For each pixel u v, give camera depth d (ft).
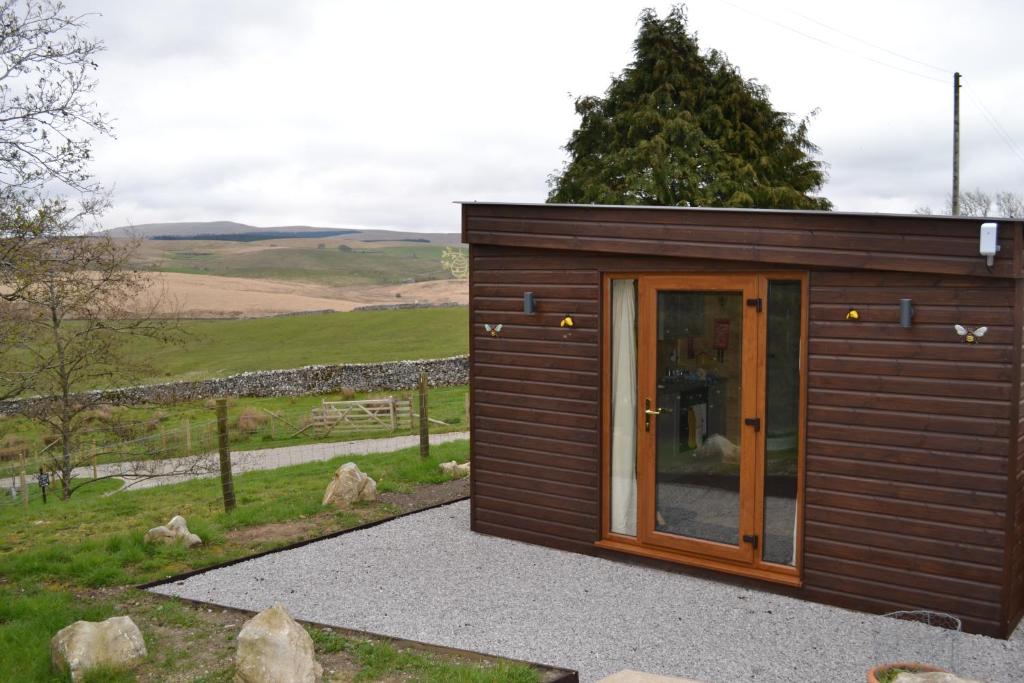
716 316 20.99
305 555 24.06
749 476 20.63
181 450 60.95
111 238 47.57
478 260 25.57
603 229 22.29
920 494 18.06
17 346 42.60
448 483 34.50
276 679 14.16
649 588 20.81
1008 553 17.01
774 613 18.95
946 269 17.20
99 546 24.48
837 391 19.04
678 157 90.79
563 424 23.99
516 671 15.10
